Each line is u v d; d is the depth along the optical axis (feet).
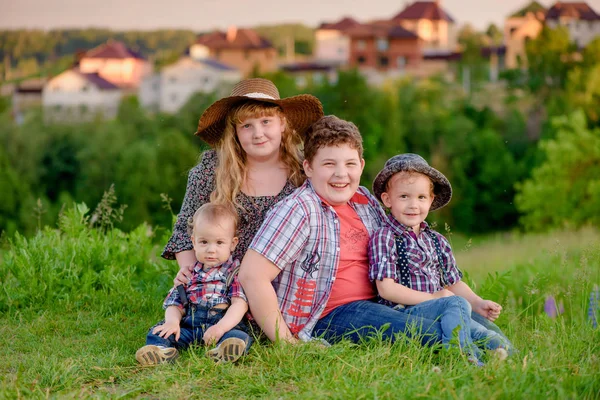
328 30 416.26
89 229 21.33
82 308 17.71
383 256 14.06
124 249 20.25
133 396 11.76
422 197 14.32
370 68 332.60
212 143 15.58
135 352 14.23
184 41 533.96
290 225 13.70
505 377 11.21
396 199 14.38
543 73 245.24
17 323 16.53
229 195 14.73
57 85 332.39
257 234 13.80
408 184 14.23
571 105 214.90
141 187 175.73
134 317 16.98
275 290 14.10
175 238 15.05
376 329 13.37
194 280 13.99
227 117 14.90
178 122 218.38
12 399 11.39
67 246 19.79
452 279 14.73
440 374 11.35
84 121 221.05
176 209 177.68
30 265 18.80
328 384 11.57
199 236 13.93
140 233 20.98
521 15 373.61
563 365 11.98
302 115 15.15
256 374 12.42
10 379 12.48
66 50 506.48
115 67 404.16
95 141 199.41
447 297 13.35
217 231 13.84
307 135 14.52
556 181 142.41
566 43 251.39
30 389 12.01
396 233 14.38
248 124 14.55
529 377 11.27
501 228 176.86
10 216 159.33
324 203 14.23
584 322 16.15
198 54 411.95
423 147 190.70
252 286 13.60
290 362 12.57
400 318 13.42
